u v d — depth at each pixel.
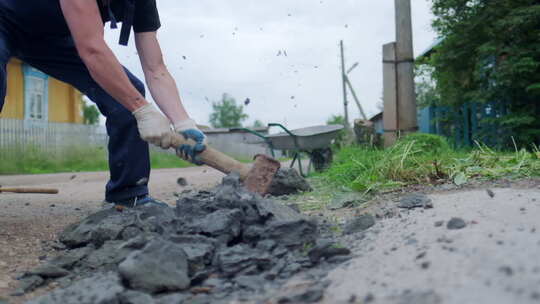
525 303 1.21
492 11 9.84
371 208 3.23
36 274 2.22
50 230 3.28
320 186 5.00
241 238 2.35
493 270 1.43
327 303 1.55
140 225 2.65
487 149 4.70
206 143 2.89
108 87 2.66
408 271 1.62
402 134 7.39
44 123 16.64
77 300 1.66
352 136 9.54
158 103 3.10
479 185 3.59
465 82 10.97
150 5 3.08
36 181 9.14
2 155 13.70
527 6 9.70
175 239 2.15
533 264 1.41
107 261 2.31
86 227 2.81
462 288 1.36
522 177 3.79
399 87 7.44
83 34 2.55
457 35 10.64
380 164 4.29
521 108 10.11
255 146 29.98
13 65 18.53
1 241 2.93
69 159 15.73
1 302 1.95
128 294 1.71
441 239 1.88
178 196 5.36
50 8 2.88
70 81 3.27
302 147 6.80
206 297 1.79
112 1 2.98
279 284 1.85
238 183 2.68
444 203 2.76
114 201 3.31
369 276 1.69
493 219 2.12
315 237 2.24
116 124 3.14
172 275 1.87
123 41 2.97
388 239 2.11
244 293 1.81
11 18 2.89
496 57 10.18
